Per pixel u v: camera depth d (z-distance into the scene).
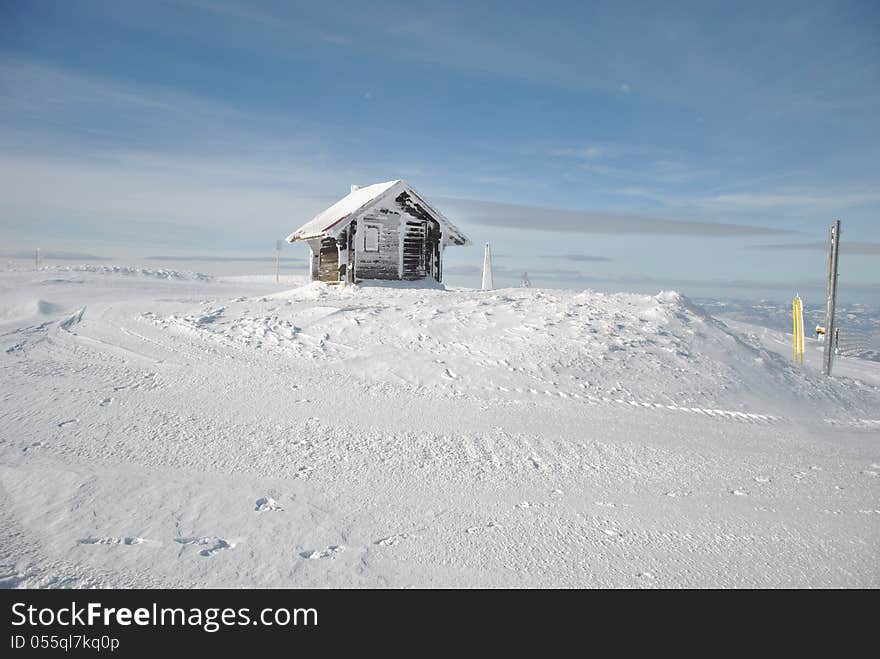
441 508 5.67
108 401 8.83
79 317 16.19
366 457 6.97
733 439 8.41
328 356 11.79
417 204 23.12
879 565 4.68
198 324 14.12
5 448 6.75
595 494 6.17
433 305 15.02
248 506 5.50
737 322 24.73
